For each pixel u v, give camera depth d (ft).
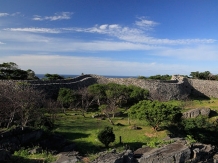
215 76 242.78
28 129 65.36
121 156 49.01
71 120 113.80
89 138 84.64
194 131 86.38
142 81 181.78
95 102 151.12
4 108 84.89
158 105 92.17
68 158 50.60
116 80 186.60
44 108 111.55
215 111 127.13
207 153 57.16
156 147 57.72
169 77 236.84
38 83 140.97
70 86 158.61
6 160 48.06
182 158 52.60
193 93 209.77
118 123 107.65
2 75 168.35
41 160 50.85
